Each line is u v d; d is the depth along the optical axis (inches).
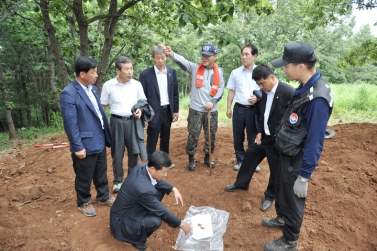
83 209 124.5
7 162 213.2
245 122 150.2
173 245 108.6
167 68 155.9
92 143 114.3
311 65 79.9
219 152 196.5
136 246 103.0
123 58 126.7
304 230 112.0
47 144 244.5
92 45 295.4
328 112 77.6
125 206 100.2
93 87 120.4
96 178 127.2
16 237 107.6
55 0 218.4
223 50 940.0
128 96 133.0
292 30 898.7
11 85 616.4
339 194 129.9
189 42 948.6
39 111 853.2
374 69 1255.5
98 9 298.2
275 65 84.5
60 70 235.3
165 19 276.1
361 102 330.6
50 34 225.1
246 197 134.8
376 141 178.9
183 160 184.2
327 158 168.1
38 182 164.4
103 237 110.2
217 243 107.7
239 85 147.3
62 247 104.7
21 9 317.1
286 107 99.3
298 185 83.2
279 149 89.3
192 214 124.8
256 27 896.9
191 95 156.0
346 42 1006.4
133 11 277.7
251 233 112.7
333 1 256.8
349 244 103.2
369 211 115.5
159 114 154.1
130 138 136.3
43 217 123.0
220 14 169.9
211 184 146.9
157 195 112.7
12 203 133.1
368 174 141.1
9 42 488.1
